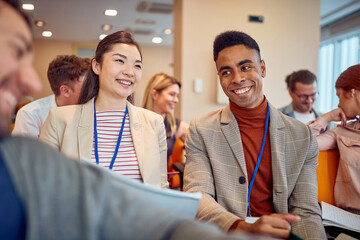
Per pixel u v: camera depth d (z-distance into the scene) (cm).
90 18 593
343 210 139
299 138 128
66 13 556
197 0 391
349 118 155
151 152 139
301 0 422
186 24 389
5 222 38
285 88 423
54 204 40
